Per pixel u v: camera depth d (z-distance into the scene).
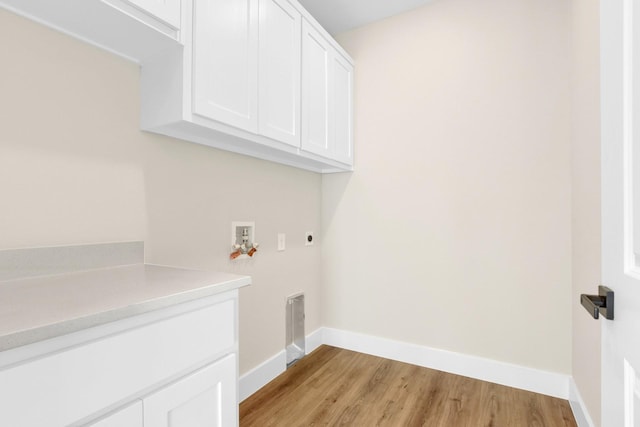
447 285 2.12
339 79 2.24
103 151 1.19
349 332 2.46
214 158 1.64
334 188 2.53
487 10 2.01
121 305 0.67
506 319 1.94
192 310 0.84
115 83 1.22
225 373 0.92
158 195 1.37
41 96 1.03
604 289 0.71
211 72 1.26
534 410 1.67
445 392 1.84
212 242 1.62
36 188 1.02
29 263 0.97
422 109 2.20
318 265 2.51
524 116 1.89
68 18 1.02
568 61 1.78
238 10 1.39
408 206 2.25
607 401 0.73
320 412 1.65
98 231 1.17
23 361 0.54
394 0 2.16
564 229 1.79
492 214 1.98
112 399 0.66
